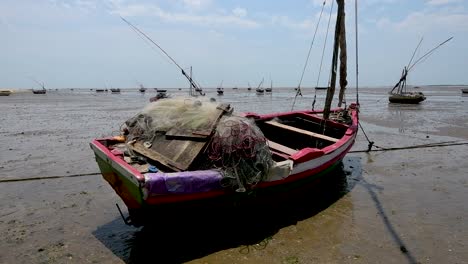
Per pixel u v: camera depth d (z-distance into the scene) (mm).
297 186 7254
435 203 7727
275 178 6320
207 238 6172
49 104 42406
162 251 5734
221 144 5785
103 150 5996
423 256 5523
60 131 17750
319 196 8266
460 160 11547
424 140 15391
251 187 5820
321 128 10914
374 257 5492
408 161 11484
